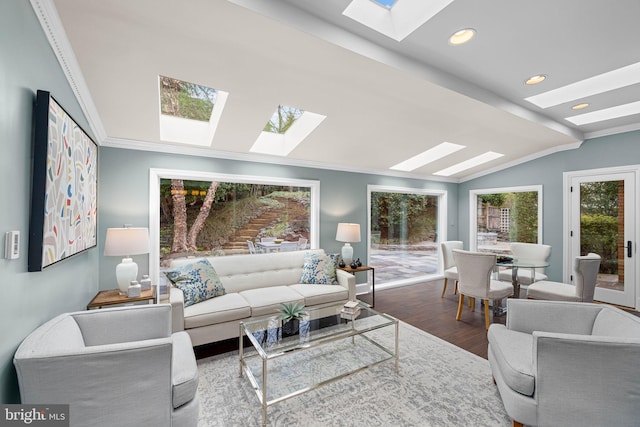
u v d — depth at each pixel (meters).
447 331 3.11
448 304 4.07
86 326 1.63
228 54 1.91
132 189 3.06
